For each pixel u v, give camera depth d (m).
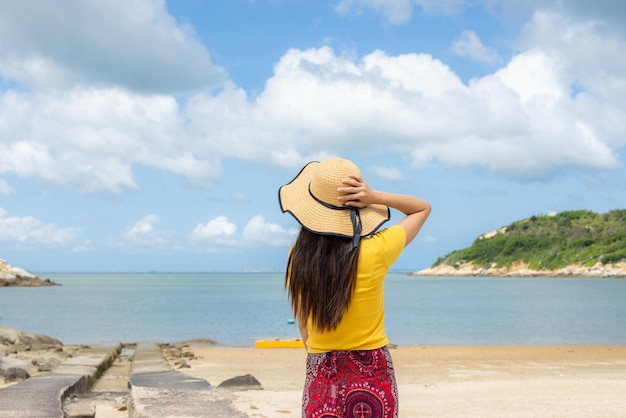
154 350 15.84
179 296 69.12
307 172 2.66
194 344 21.89
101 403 8.42
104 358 13.56
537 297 66.69
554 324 32.34
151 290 92.06
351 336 2.44
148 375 9.20
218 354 17.72
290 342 20.19
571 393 9.32
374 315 2.46
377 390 2.44
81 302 54.81
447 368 14.54
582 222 197.62
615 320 34.81
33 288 98.81
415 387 10.29
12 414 6.12
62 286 114.06
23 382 8.62
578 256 177.25
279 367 14.43
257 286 118.81
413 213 2.61
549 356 17.72
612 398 8.78
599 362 16.17
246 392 9.22
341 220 2.44
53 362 13.60
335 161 2.49
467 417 7.41
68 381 8.74
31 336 19.23
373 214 2.50
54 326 30.44
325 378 2.47
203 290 92.75
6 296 67.44
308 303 2.45
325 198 2.46
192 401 6.68
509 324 32.09
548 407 8.03
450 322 33.53
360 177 2.47
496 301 57.72
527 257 196.88
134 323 32.41
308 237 2.46
